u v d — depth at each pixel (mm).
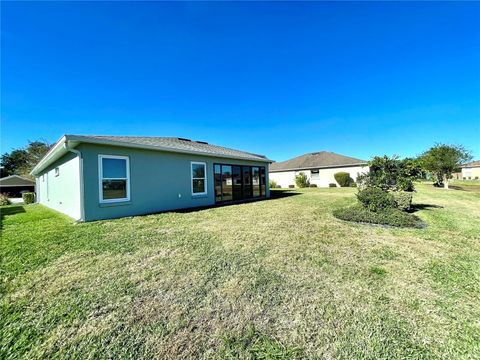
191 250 4082
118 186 7648
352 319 2119
